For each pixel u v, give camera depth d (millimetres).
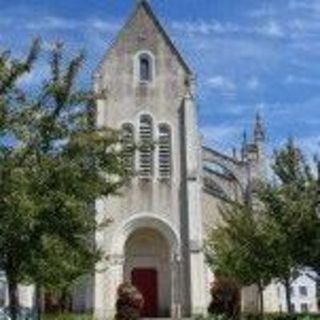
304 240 34656
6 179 21984
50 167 23156
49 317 40969
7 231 22125
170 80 56406
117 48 56500
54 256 24281
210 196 57469
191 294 52062
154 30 57156
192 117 55500
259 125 65188
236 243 45781
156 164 54656
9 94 23016
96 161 25359
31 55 23297
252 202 56500
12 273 23406
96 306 50562
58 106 24188
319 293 40000
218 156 63875
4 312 29406
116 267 51875
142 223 53625
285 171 36688
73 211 23297
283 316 38375
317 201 35062
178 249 53438
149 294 54469
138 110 55500
